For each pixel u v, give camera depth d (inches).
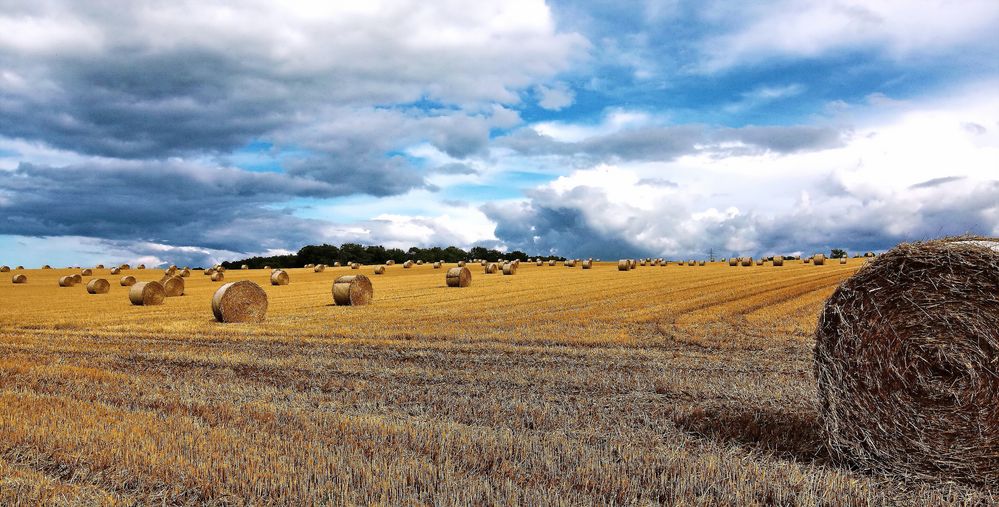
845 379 287.3
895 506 234.7
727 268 2546.8
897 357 275.9
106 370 524.1
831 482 252.2
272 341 697.0
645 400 396.5
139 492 242.4
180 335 756.0
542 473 258.4
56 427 318.0
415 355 587.8
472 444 293.6
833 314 292.5
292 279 2290.8
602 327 760.3
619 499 234.7
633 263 2642.7
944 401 266.4
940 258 269.9
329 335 734.5
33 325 877.2
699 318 834.2
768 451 292.2
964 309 265.3
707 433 320.2
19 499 231.9
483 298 1238.3
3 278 2465.6
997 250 264.7
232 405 377.1
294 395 415.8
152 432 311.7
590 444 299.3
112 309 1151.0
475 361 550.6
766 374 478.9
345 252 5088.6
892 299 278.5
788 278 1699.1
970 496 247.4
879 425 277.1
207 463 264.7
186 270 2591.0
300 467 260.8
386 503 225.1
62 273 2800.2
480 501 229.3
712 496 235.3
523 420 348.2
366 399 406.0
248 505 230.1
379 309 1051.9
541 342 652.7
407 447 292.0
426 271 2731.3
